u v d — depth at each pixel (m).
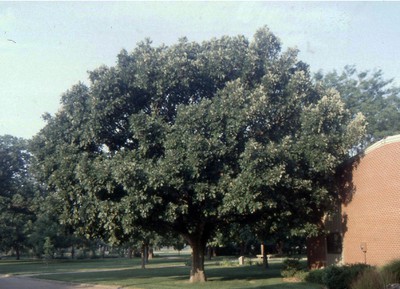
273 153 21.02
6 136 59.31
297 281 25.73
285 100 23.55
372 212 24.55
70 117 24.47
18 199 58.25
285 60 24.59
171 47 24.62
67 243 68.31
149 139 22.33
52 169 25.27
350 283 18.83
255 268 39.31
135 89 23.59
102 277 32.47
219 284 24.58
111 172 21.64
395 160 23.52
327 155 23.09
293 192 24.02
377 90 41.59
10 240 69.25
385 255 23.44
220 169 22.08
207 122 21.70
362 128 24.31
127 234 23.84
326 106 23.38
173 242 54.44
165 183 21.14
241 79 23.95
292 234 27.16
